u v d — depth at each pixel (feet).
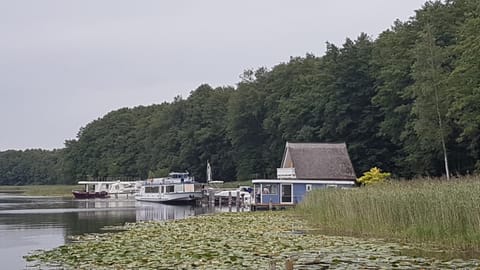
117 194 400.67
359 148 264.52
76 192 394.73
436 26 238.68
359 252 77.41
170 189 289.33
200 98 437.58
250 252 77.97
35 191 511.81
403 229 97.55
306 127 289.74
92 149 548.72
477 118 175.73
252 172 359.87
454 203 86.43
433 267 64.39
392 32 275.39
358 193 114.62
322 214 127.95
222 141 403.13
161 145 445.78
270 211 190.70
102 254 80.07
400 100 242.78
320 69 306.76
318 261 69.10
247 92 366.22
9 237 118.52
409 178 240.32
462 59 183.42
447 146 211.20
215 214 175.11
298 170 226.58
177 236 103.81
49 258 79.30
